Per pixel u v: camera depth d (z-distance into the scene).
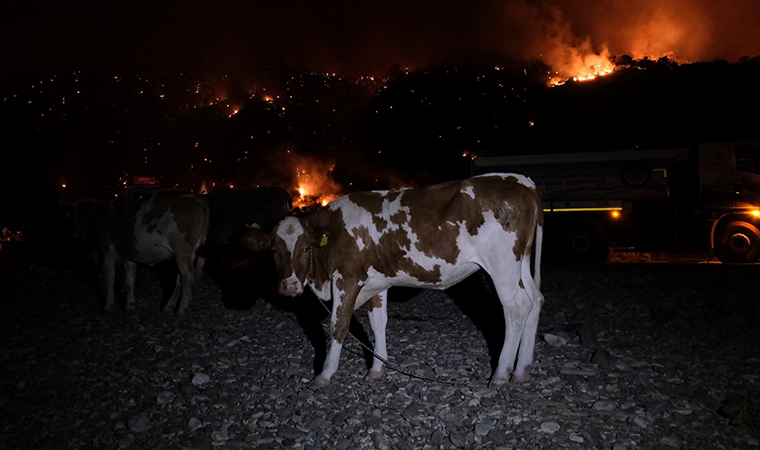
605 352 7.05
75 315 10.70
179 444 5.57
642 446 5.03
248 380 7.05
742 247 16.20
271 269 11.65
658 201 17.28
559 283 12.16
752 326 8.41
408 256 6.43
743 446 4.94
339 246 6.60
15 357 8.36
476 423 5.50
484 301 10.30
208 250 16.02
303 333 8.91
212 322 9.84
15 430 6.03
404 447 5.25
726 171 16.41
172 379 7.25
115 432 5.87
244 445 5.45
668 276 12.51
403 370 7.02
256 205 15.62
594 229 17.56
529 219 6.25
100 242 10.50
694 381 6.33
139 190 20.94
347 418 5.86
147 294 12.30
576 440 5.17
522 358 6.42
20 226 27.97
